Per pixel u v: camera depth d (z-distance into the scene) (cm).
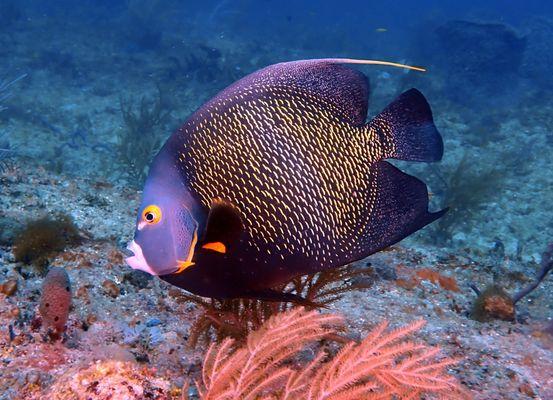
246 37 1099
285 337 81
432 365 82
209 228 73
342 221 76
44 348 90
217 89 650
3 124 457
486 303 139
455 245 319
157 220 73
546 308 158
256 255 75
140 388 75
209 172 74
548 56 776
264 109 75
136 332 104
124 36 871
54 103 556
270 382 77
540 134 555
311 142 75
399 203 77
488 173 386
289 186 75
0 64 659
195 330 96
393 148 77
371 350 80
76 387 75
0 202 164
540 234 347
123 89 630
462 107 663
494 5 2708
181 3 1373
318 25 1405
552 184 427
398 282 151
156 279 124
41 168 228
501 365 113
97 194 196
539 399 105
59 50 749
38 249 121
